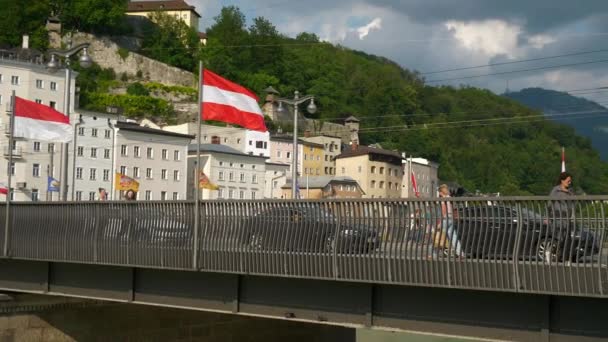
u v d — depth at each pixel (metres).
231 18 190.38
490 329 16.34
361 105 179.12
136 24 195.62
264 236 19.16
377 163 150.50
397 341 45.06
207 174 120.81
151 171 114.19
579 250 14.35
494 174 159.38
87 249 23.42
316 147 155.38
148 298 22.97
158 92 174.88
